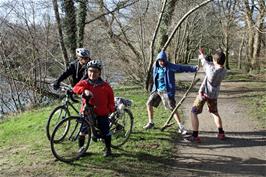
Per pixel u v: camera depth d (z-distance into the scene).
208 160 7.50
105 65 19.00
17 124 10.88
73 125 7.85
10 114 15.27
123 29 18.27
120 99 8.16
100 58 18.88
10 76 16.62
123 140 8.20
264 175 6.84
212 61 8.52
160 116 10.73
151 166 7.11
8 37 17.05
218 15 38.59
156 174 6.80
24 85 16.75
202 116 10.98
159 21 14.82
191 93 16.75
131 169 6.94
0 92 16.89
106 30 18.39
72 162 7.16
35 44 17.25
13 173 6.75
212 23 44.53
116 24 18.45
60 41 16.88
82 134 7.31
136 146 8.09
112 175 6.66
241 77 27.17
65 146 7.77
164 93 8.87
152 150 7.89
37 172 6.76
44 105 15.72
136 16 17.84
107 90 7.29
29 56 17.00
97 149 7.82
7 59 16.67
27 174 6.70
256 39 31.05
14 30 17.12
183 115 11.23
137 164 7.17
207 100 8.48
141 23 17.19
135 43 18.25
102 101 7.25
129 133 8.32
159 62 8.82
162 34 17.42
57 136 7.94
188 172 6.93
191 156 7.69
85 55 7.96
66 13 17.20
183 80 23.22
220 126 8.72
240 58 41.75
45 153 7.64
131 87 17.84
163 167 7.11
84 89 7.17
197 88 18.47
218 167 7.16
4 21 17.03
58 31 16.88
